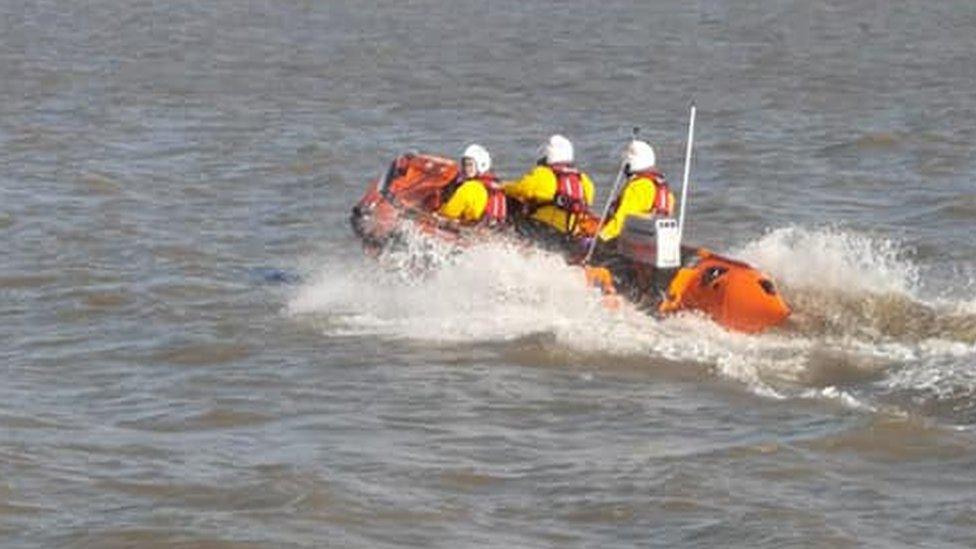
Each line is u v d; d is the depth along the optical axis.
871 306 21.97
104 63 62.41
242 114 47.06
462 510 15.16
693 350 20.53
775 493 15.54
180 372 19.81
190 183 34.12
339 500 15.30
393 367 19.88
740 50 72.06
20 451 16.62
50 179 33.81
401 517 14.98
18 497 15.40
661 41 76.44
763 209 31.88
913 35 81.56
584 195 23.20
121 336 21.45
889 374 19.52
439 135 43.56
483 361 20.14
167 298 23.42
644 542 14.45
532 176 23.11
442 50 70.75
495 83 57.34
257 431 17.55
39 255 26.22
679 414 18.08
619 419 17.95
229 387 19.12
